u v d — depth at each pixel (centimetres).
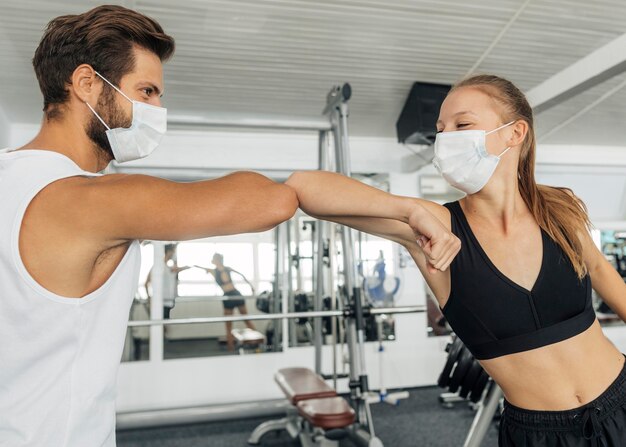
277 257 509
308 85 436
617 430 112
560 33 381
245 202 73
